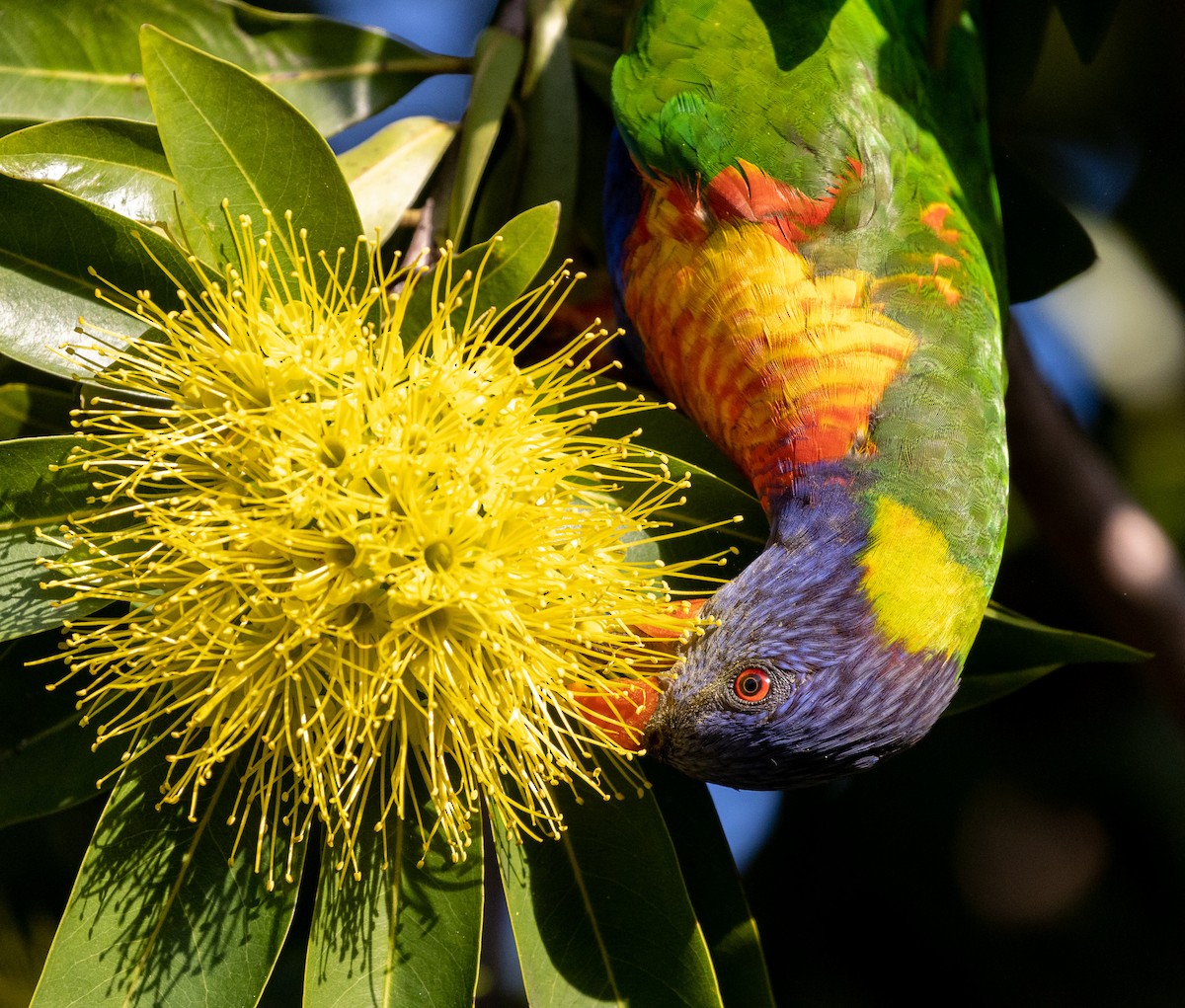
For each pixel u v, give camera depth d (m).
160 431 2.37
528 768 2.63
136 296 2.53
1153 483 4.40
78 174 2.57
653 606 2.67
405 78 3.47
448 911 2.59
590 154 3.82
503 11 3.50
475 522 2.36
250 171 2.55
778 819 4.12
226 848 2.54
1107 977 4.02
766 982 2.88
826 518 2.86
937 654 2.81
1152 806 4.07
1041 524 3.88
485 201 3.37
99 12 3.12
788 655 2.78
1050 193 3.83
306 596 2.28
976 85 3.66
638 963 2.70
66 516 2.47
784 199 3.10
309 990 2.50
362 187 3.20
